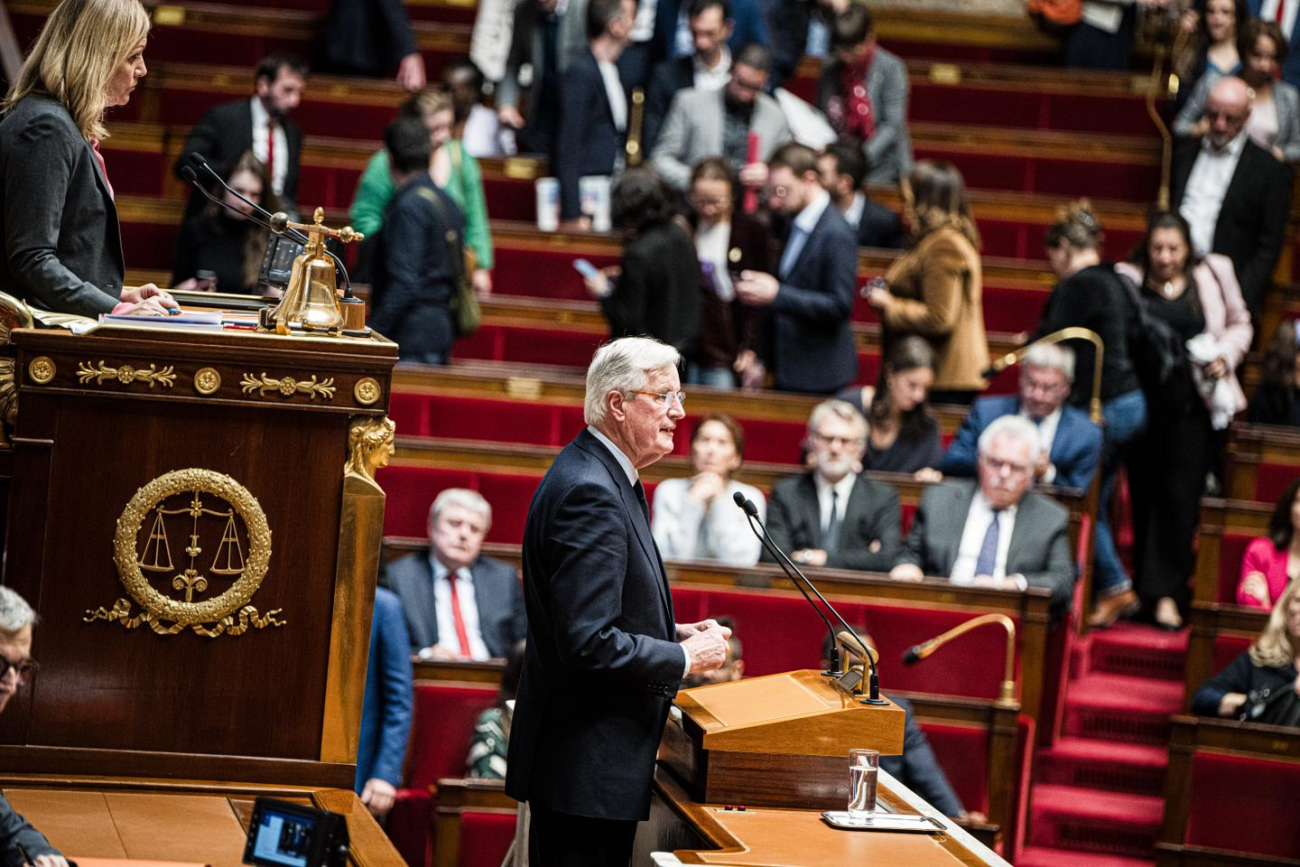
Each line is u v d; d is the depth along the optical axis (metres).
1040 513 22.25
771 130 30.20
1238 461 24.98
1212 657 21.88
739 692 12.97
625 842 12.10
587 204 31.16
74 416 10.98
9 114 11.55
